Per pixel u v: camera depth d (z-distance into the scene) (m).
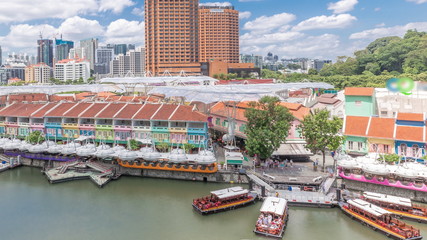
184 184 80.56
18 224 62.28
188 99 102.38
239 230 59.56
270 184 74.38
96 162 89.94
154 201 71.88
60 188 80.00
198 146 88.88
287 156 90.62
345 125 87.25
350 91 106.50
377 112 110.00
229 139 93.19
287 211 64.19
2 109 110.44
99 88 166.25
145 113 95.00
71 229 60.19
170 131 90.94
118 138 95.00
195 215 65.38
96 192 77.25
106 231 59.41
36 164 95.75
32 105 111.19
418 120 79.81
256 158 85.88
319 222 61.88
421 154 77.00
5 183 83.50
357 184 73.69
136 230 59.66
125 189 78.62
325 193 70.12
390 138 79.75
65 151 89.12
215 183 80.56
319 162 88.69
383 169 69.69
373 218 58.84
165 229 59.94
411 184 67.50
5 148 96.00
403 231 54.28
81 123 99.81
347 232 58.38
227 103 108.69
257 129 81.19
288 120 84.19
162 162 83.00
